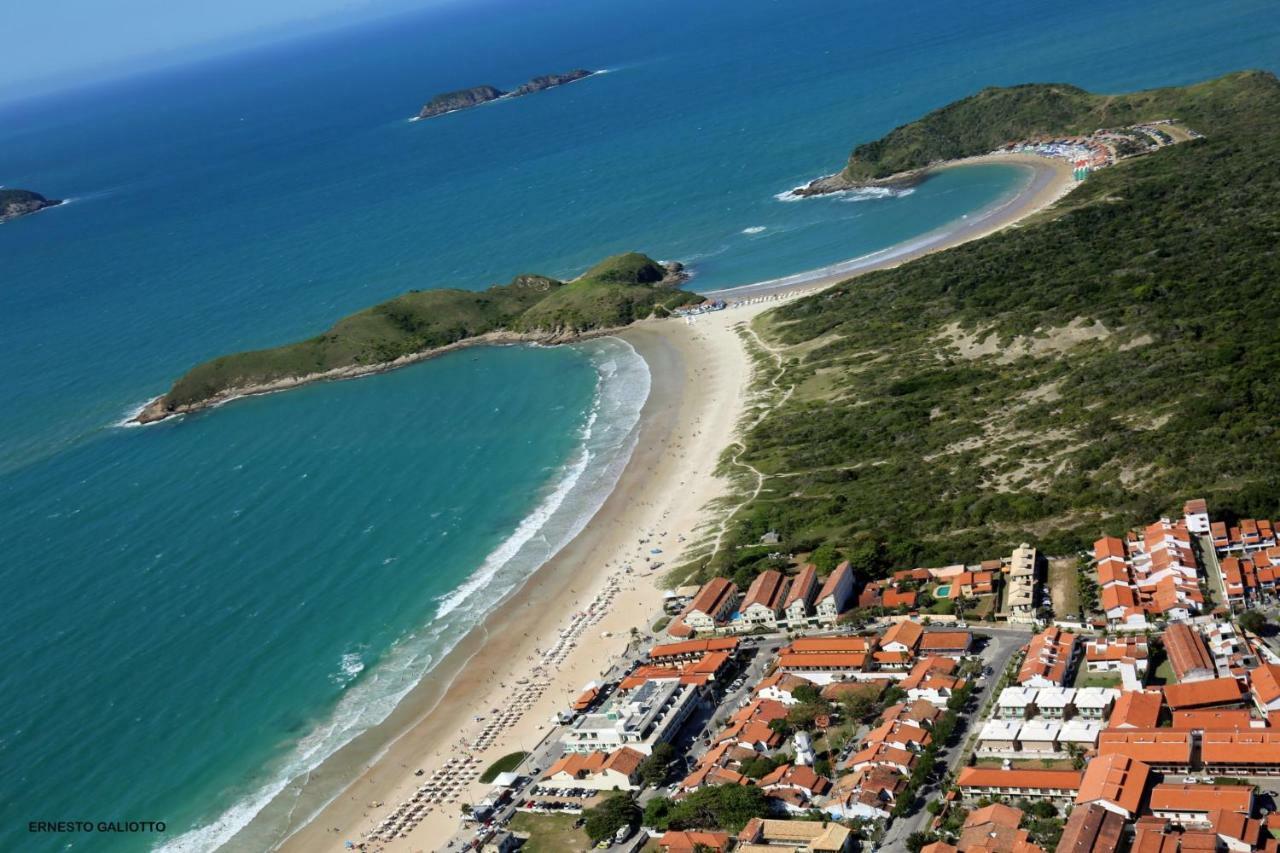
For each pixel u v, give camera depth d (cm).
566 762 17875
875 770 15812
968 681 17475
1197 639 16775
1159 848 13100
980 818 14475
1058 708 16138
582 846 16250
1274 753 14150
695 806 15950
